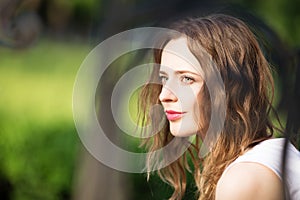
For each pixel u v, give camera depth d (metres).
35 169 9.66
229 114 2.80
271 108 2.88
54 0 26.84
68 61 26.39
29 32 7.73
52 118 11.67
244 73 2.81
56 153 9.66
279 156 2.70
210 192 2.91
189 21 2.86
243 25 2.87
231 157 2.82
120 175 7.51
